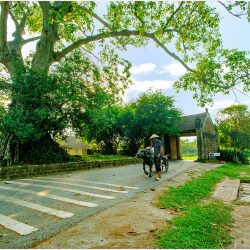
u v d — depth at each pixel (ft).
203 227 16.22
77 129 55.47
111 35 54.44
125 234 14.75
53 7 55.11
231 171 56.65
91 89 55.11
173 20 53.72
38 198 23.85
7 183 33.99
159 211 19.79
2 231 15.30
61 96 48.47
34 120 47.42
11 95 47.91
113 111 95.50
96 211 19.27
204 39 52.26
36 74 48.49
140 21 49.06
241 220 19.01
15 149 49.49
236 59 45.09
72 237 14.34
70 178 39.06
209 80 49.19
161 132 97.30
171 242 13.53
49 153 52.54
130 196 25.13
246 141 121.39
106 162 61.21
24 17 66.03
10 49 56.80
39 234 14.76
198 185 32.50
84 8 48.85
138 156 41.93
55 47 75.77
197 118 106.32
